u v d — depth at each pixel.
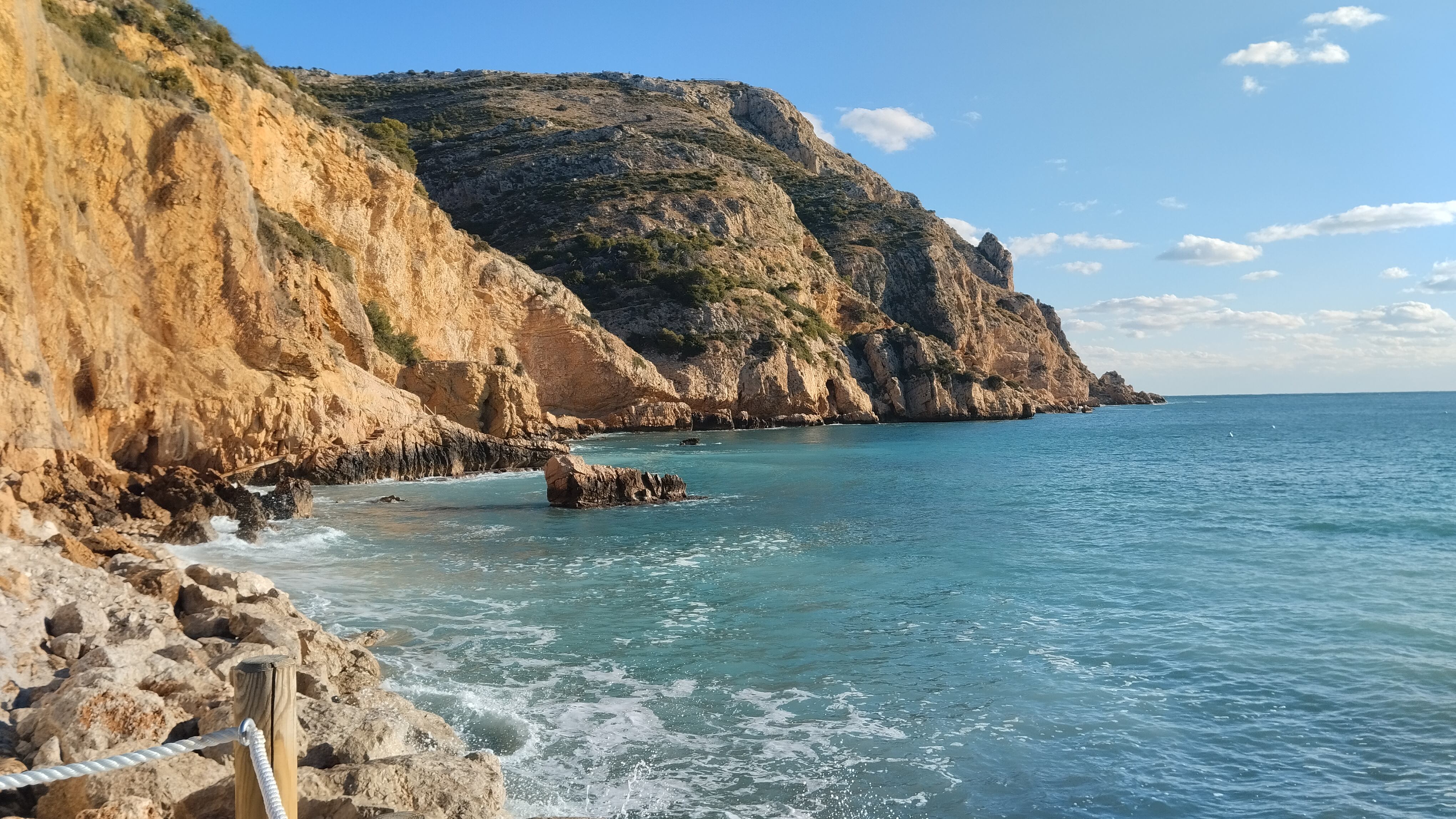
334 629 16.55
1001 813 9.78
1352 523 31.02
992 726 12.10
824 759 11.00
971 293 153.62
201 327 32.84
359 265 55.97
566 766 10.63
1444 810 9.84
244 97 44.81
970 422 118.94
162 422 30.80
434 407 56.38
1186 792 10.30
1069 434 96.38
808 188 164.50
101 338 27.56
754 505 36.53
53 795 7.11
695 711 12.54
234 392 33.41
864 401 112.25
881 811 9.74
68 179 27.92
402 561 23.67
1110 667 14.57
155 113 31.52
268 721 5.34
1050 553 25.28
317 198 52.25
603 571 22.53
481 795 8.00
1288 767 10.91
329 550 25.16
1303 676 14.04
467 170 134.00
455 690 13.13
